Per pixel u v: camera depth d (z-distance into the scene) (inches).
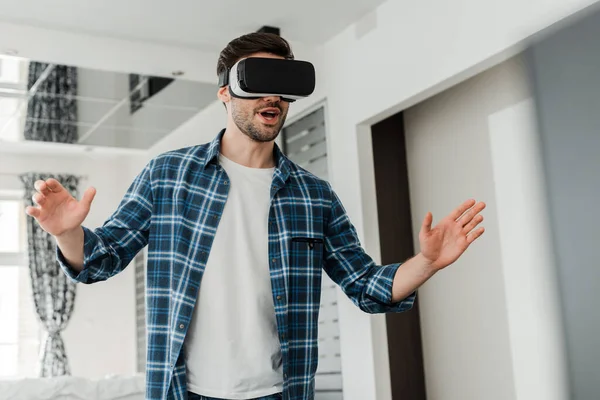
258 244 55.6
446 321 168.4
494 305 153.9
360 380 169.5
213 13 169.8
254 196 56.9
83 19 170.6
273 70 52.6
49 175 318.7
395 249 175.2
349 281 59.1
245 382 52.4
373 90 167.8
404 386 171.0
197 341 52.6
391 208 177.0
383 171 178.5
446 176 169.2
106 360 314.7
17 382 151.2
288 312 55.4
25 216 313.3
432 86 148.7
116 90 210.5
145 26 176.1
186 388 51.7
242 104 54.1
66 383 154.6
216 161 56.9
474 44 136.7
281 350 53.9
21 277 312.5
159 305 53.8
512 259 149.1
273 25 177.0
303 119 198.5
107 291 320.8
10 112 229.3
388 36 162.9
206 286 53.4
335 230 60.9
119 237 53.9
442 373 168.9
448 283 168.2
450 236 52.3
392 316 173.3
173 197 55.7
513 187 149.1
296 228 57.4
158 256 54.7
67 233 48.1
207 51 193.6
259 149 57.8
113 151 295.4
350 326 174.2
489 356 154.9
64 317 308.3
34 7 163.2
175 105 227.8
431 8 149.0
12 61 183.2
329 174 184.2
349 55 177.6
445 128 170.1
